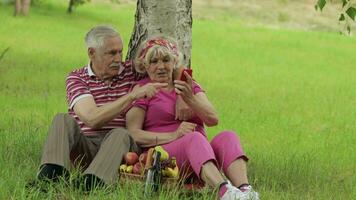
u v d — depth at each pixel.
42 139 10.86
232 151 7.95
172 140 8.25
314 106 18.92
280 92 20.92
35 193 7.66
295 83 23.14
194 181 8.23
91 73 8.57
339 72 26.75
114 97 8.55
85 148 8.35
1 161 9.09
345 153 12.93
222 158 7.98
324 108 18.70
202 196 7.80
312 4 43.47
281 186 9.54
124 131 8.16
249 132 14.50
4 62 21.92
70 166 8.30
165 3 10.34
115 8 40.47
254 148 12.77
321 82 23.88
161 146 8.18
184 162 8.06
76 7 37.97
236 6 42.62
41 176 7.95
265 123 15.59
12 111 14.66
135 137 8.35
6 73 20.02
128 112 8.49
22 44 26.09
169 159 7.97
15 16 32.69
